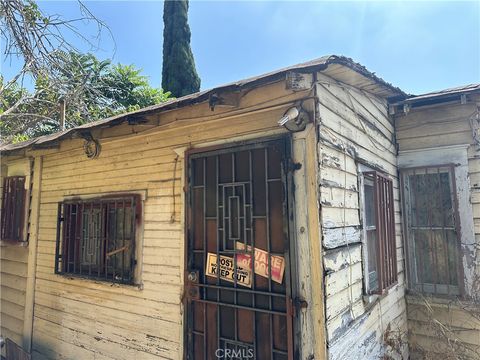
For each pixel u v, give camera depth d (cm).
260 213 265
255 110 277
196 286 296
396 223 422
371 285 334
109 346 370
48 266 455
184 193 319
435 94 402
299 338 236
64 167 457
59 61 437
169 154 343
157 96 1341
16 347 476
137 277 354
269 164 265
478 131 396
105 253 386
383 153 401
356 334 281
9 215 528
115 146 396
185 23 1608
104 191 401
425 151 432
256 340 257
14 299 504
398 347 372
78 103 631
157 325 332
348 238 284
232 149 285
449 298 400
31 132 893
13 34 387
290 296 241
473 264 388
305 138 250
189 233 308
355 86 331
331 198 258
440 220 419
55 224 457
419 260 429
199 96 250
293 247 245
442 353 386
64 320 422
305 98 253
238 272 272
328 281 240
